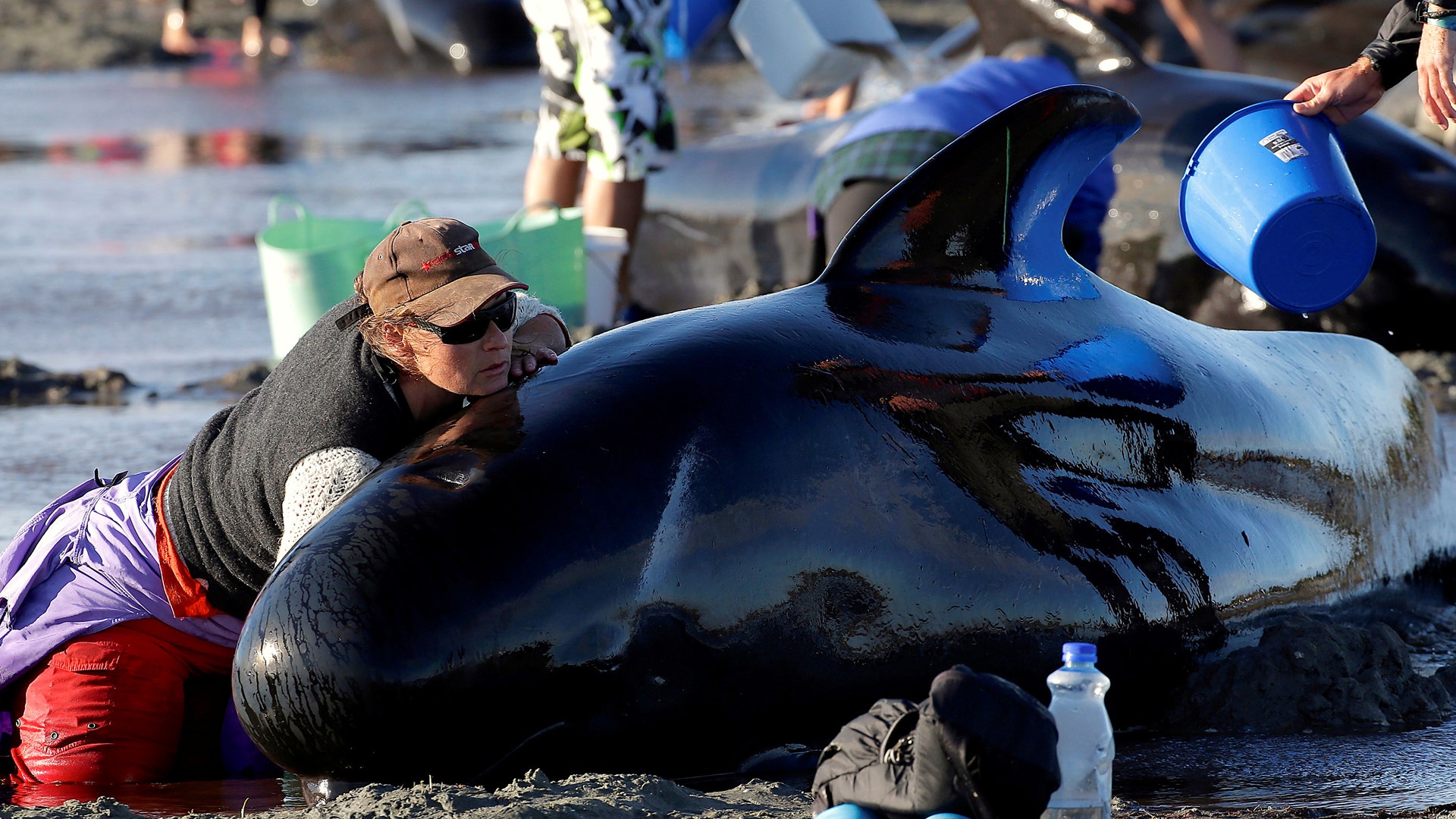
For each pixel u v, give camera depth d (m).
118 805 13.33
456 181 66.00
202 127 90.50
